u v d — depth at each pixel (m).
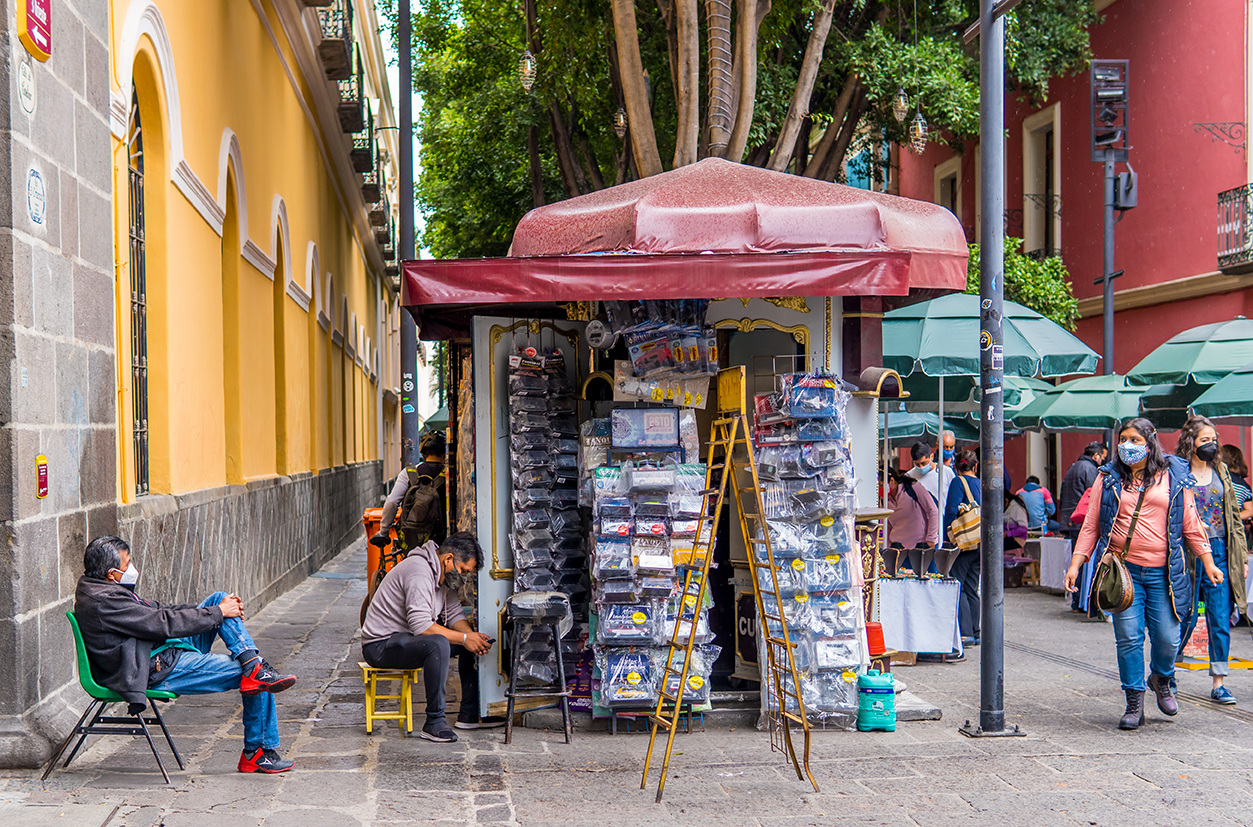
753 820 4.83
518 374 6.65
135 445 7.89
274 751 5.47
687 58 11.73
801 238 6.79
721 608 7.06
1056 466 21.72
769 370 7.21
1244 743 6.20
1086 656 9.17
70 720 5.47
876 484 7.73
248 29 12.18
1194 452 7.80
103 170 6.32
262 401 13.06
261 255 12.68
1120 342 19.31
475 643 6.31
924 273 7.07
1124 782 5.43
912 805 5.05
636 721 6.48
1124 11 18.92
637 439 6.44
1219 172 16.48
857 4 17.69
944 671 8.63
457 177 23.39
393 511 8.83
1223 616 7.36
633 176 17.84
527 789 5.26
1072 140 20.80
